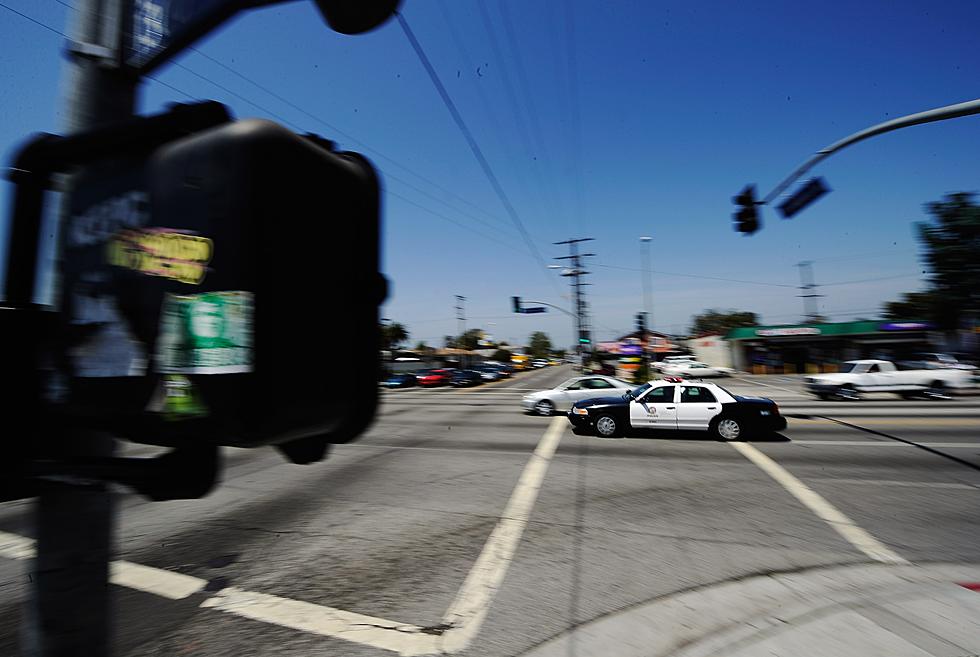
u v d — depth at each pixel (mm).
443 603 4191
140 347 958
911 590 4258
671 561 4977
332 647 3592
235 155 915
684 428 11539
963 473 8203
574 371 67250
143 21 1319
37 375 1049
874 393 22141
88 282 1039
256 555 5176
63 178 1126
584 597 4266
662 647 3537
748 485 7676
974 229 29766
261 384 861
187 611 4074
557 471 8750
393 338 76625
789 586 4410
